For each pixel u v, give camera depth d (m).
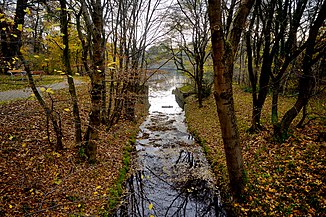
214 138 12.48
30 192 6.05
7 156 7.22
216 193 7.84
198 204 7.46
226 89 5.57
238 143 6.22
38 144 8.50
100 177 7.94
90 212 6.02
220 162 9.48
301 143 8.09
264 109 13.88
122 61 12.51
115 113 13.02
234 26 5.57
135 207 7.27
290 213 5.62
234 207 6.53
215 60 5.36
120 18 13.36
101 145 10.65
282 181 6.71
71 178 7.27
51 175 7.10
